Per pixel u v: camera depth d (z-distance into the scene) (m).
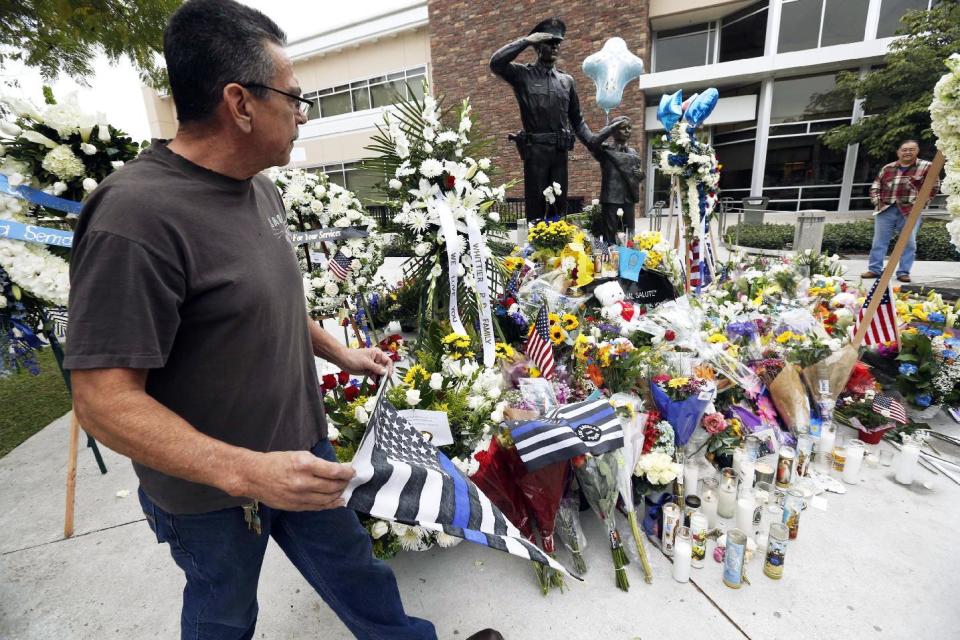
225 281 0.96
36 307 2.23
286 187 3.17
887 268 2.75
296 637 1.73
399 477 1.11
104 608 1.90
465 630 1.73
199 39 0.90
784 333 3.00
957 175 1.93
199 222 0.93
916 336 3.09
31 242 2.09
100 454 2.91
